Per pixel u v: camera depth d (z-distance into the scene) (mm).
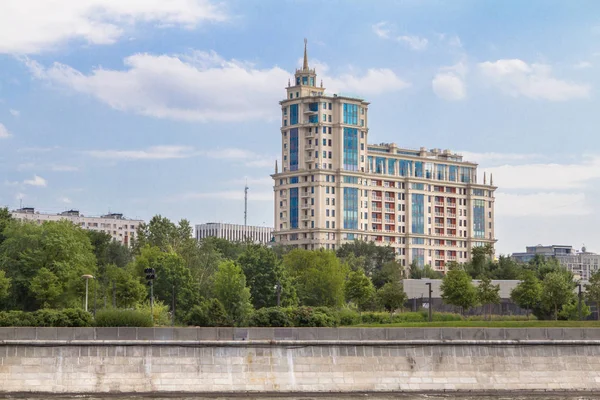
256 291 156250
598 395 87625
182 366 81438
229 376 82125
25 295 132125
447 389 85875
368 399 82312
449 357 86875
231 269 137375
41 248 134375
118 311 93062
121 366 80312
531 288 154375
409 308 177125
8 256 136250
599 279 153125
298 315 102125
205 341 82250
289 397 82000
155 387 80312
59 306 128375
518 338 89188
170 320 117562
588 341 89938
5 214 167375
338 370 84250
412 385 85312
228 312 130500
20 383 78000
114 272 138750
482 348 87812
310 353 84188
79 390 78875
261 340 83688
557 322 114875
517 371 87938
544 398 85875
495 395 86375
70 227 144000
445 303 152875
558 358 89250
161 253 159375
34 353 78938
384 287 160250
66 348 79625
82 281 131125
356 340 85500
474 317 144250
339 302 171625
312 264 190125
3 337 79125
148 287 143500
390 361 85562
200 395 80938
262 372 82812
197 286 146625
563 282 149375
